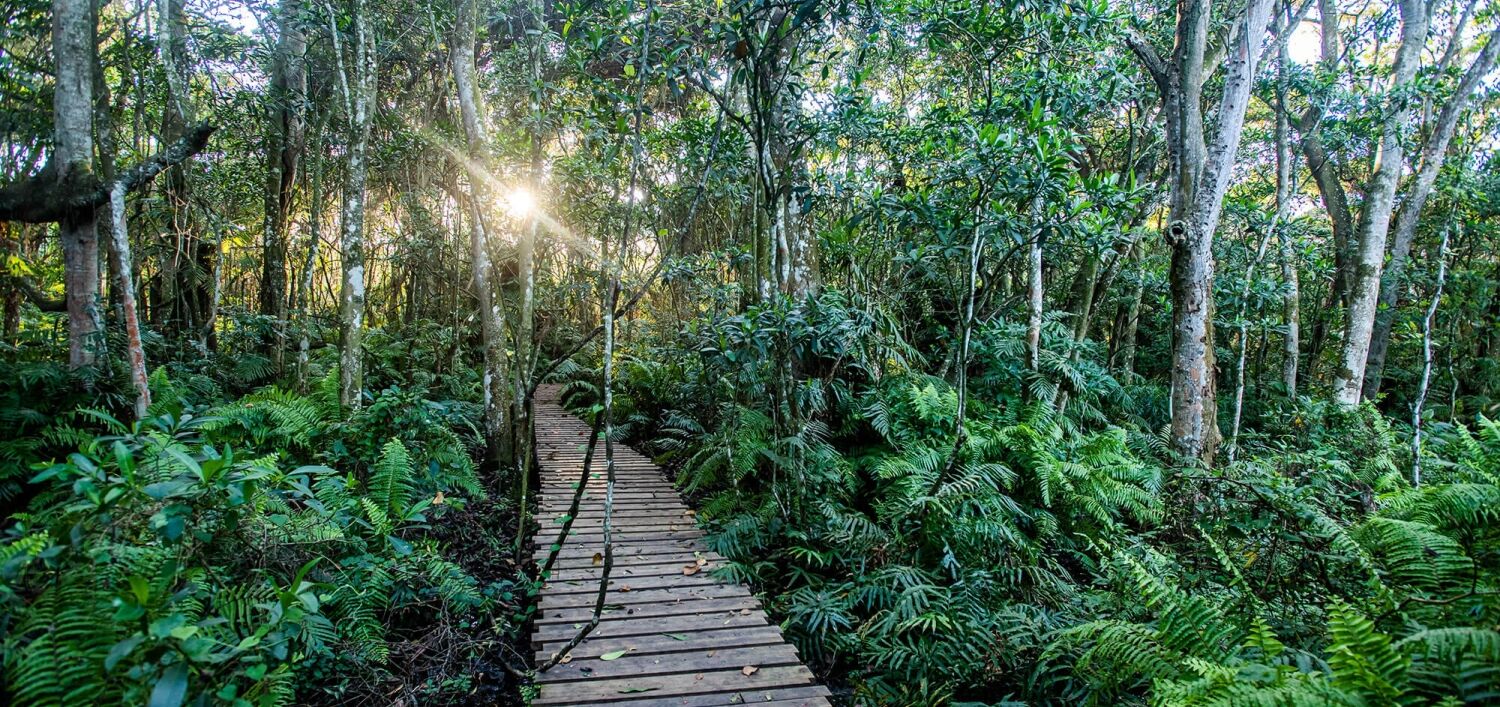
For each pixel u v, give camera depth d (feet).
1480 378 42.68
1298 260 33.83
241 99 30.40
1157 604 10.85
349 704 11.14
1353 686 7.19
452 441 21.86
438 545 17.84
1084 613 13.74
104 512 8.18
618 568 16.40
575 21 17.87
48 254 35.35
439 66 31.58
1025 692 11.74
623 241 13.67
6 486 16.80
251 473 9.36
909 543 16.85
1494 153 37.78
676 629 13.25
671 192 35.32
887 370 25.18
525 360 26.84
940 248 17.61
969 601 14.16
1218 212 22.91
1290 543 13.65
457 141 32.45
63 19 18.97
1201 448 22.89
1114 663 10.50
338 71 22.25
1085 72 23.62
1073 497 18.26
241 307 37.83
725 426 22.26
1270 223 28.53
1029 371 23.49
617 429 33.04
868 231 24.63
